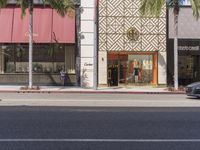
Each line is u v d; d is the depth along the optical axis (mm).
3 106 21953
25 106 21984
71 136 12781
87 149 11016
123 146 11422
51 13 41250
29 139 12250
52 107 21516
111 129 14133
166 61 41844
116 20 41750
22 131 13609
